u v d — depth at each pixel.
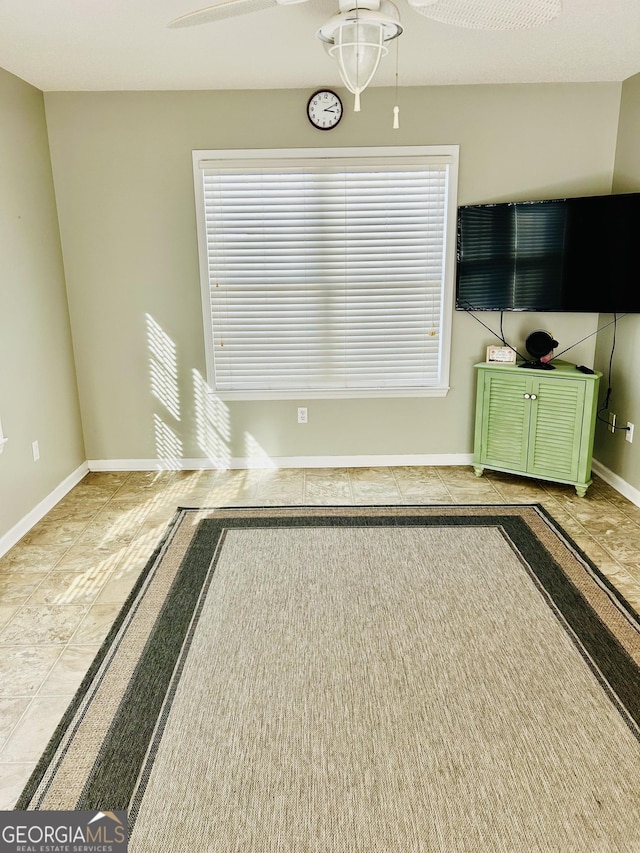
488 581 2.86
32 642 2.48
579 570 2.94
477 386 4.01
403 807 1.72
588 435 3.69
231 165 3.83
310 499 3.82
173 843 1.62
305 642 2.44
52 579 2.95
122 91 3.73
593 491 3.90
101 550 3.23
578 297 3.72
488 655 2.34
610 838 1.62
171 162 3.84
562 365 3.91
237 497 3.87
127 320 4.09
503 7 1.89
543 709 2.07
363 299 4.06
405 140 3.82
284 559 3.09
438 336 4.14
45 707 2.13
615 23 2.69
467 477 4.16
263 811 1.71
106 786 1.81
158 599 2.77
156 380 4.19
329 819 1.68
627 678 2.22
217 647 2.42
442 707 2.08
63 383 3.97
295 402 4.24
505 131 3.82
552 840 1.62
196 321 4.09
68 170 3.84
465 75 3.54
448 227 3.95
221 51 3.01
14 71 3.30
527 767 1.84
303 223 3.93
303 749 1.92
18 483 3.37
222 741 1.96
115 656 2.39
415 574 2.93
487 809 1.71
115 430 4.27
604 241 3.57
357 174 3.87
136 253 3.98
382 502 3.76
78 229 3.93
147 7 2.44
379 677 2.23
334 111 3.74
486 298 3.95
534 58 3.23
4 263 3.26
